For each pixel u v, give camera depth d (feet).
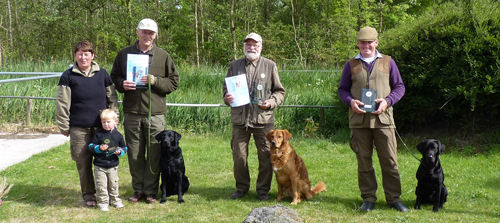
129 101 16.70
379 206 16.17
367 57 15.43
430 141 15.29
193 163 23.54
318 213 15.51
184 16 82.43
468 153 24.63
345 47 64.44
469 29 24.81
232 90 16.37
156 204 16.80
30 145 26.25
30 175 20.47
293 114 32.12
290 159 16.38
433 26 26.45
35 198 17.31
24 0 86.84
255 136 17.17
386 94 15.15
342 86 16.12
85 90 15.79
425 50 25.73
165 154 16.70
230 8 74.64
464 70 24.14
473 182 19.40
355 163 23.41
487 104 25.22
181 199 16.93
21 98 31.94
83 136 15.98
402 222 14.42
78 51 15.51
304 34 78.74
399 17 70.03
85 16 86.12
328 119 31.50
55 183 19.39
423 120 27.17
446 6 27.86
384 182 16.02
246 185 17.69
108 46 84.53
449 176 20.51
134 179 17.20
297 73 46.11
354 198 17.40
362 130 15.58
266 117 16.78
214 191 18.69
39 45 94.27
